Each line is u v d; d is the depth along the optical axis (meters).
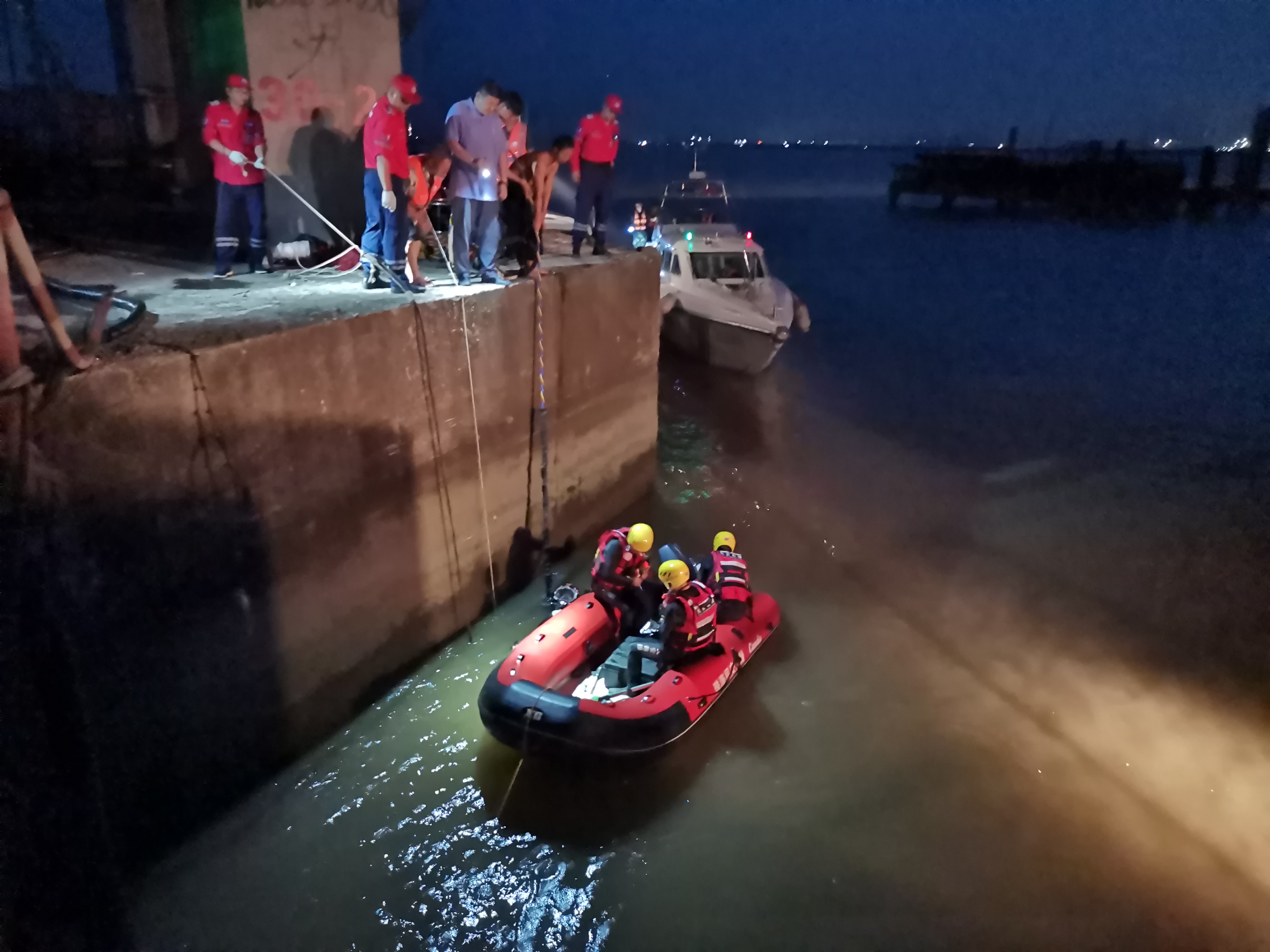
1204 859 4.98
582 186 8.38
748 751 5.68
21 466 3.59
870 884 4.69
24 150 8.23
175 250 7.77
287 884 4.51
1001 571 8.49
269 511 4.81
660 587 6.41
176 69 7.60
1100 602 7.96
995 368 16.67
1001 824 5.16
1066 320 21.66
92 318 4.40
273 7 7.23
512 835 4.91
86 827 4.04
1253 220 49.25
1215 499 10.62
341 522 5.34
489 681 5.44
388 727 5.68
